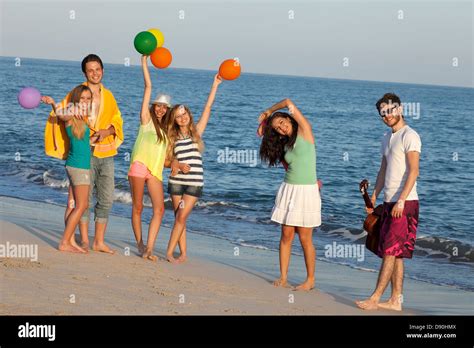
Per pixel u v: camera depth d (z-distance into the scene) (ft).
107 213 26.43
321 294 23.65
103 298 19.47
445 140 118.11
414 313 21.66
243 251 32.37
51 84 242.58
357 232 40.09
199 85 333.83
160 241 32.58
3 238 28.02
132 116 130.21
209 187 56.59
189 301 20.25
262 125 23.58
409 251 21.33
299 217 23.32
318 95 296.92
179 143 25.91
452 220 50.08
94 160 25.79
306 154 23.12
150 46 24.88
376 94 343.26
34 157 69.10
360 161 83.92
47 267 22.62
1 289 19.34
